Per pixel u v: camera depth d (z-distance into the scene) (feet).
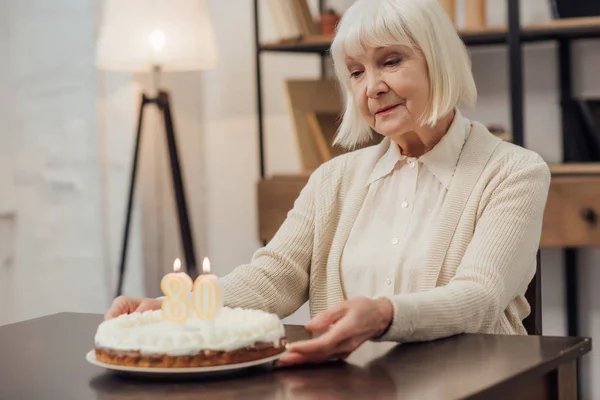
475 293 5.29
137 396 3.96
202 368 4.14
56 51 12.82
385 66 6.06
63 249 12.99
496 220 5.78
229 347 4.22
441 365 4.38
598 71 10.95
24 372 4.50
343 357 4.58
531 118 11.28
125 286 12.60
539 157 6.14
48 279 13.16
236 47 13.07
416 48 5.95
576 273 11.18
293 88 11.61
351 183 6.66
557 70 11.09
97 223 12.67
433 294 5.12
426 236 6.14
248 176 13.15
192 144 13.29
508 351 4.65
